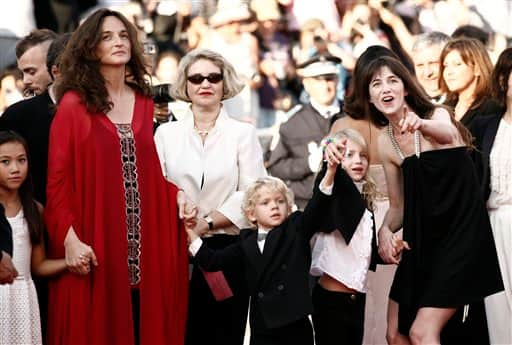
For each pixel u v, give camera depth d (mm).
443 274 19578
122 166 19359
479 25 33375
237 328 20516
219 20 33500
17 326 19312
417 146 20172
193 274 20734
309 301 19422
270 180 19938
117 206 19219
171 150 20922
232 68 21359
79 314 19141
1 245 18453
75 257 18938
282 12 34938
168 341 19625
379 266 21828
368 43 32750
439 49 24688
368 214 20047
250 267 19688
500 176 21219
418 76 24922
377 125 21000
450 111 20359
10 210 19484
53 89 20062
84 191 19203
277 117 32281
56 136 19297
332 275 19828
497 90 21531
